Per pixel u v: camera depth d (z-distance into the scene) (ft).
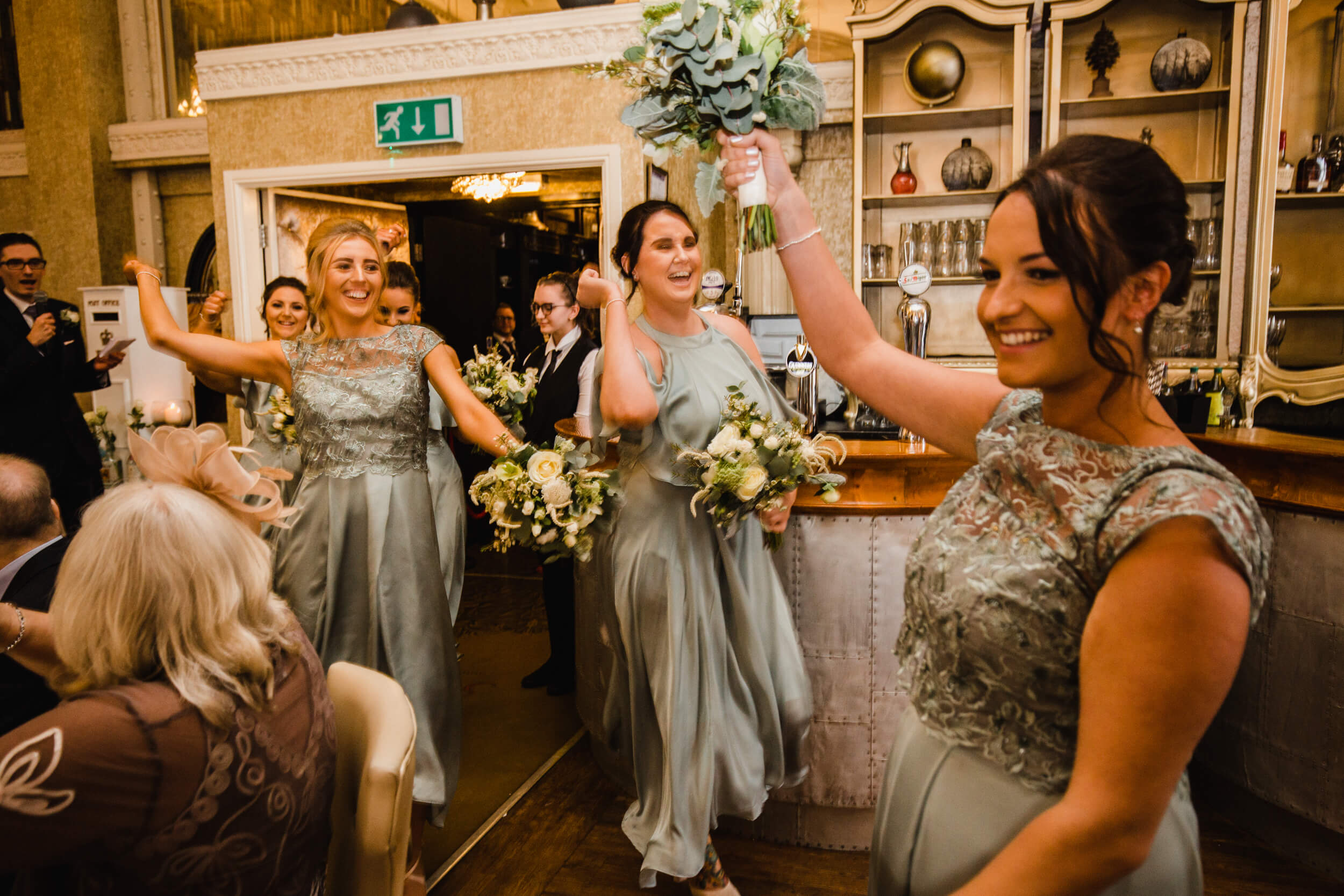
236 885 3.23
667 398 6.30
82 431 12.90
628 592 6.51
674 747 6.21
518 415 10.36
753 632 6.56
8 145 22.48
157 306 7.35
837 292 3.69
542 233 26.17
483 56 15.35
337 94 16.22
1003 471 2.66
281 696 3.43
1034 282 2.40
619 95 14.93
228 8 21.89
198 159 21.47
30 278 12.67
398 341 7.31
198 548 3.24
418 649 7.14
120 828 2.94
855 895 7.17
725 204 16.70
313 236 7.27
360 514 7.06
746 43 4.05
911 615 3.04
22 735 2.85
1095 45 14.55
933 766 2.85
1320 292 14.39
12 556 5.83
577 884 7.41
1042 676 2.51
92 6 21.42
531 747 10.07
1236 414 13.87
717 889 6.61
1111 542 2.26
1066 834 2.12
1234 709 8.43
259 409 10.15
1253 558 2.10
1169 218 2.29
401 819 3.57
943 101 15.61
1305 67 14.21
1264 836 8.23
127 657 3.12
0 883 3.98
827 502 6.63
